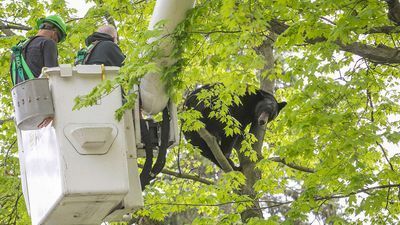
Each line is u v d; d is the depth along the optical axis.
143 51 9.27
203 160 21.91
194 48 11.30
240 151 15.22
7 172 17.05
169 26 9.45
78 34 14.34
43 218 8.31
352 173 11.77
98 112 7.98
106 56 9.24
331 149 11.66
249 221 12.26
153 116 9.55
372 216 13.19
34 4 17.81
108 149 7.79
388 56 10.91
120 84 8.20
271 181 14.23
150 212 15.34
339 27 9.80
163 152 8.98
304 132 11.72
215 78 14.14
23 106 7.89
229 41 11.03
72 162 7.66
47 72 7.97
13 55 9.02
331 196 11.96
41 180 8.38
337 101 11.80
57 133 7.77
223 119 14.24
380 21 10.15
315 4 10.16
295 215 11.85
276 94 19.80
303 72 11.35
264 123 15.05
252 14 10.16
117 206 8.41
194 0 9.51
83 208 7.98
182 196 15.12
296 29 10.41
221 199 14.27
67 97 7.96
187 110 14.19
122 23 15.12
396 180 12.47
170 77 9.08
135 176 8.41
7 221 16.45
